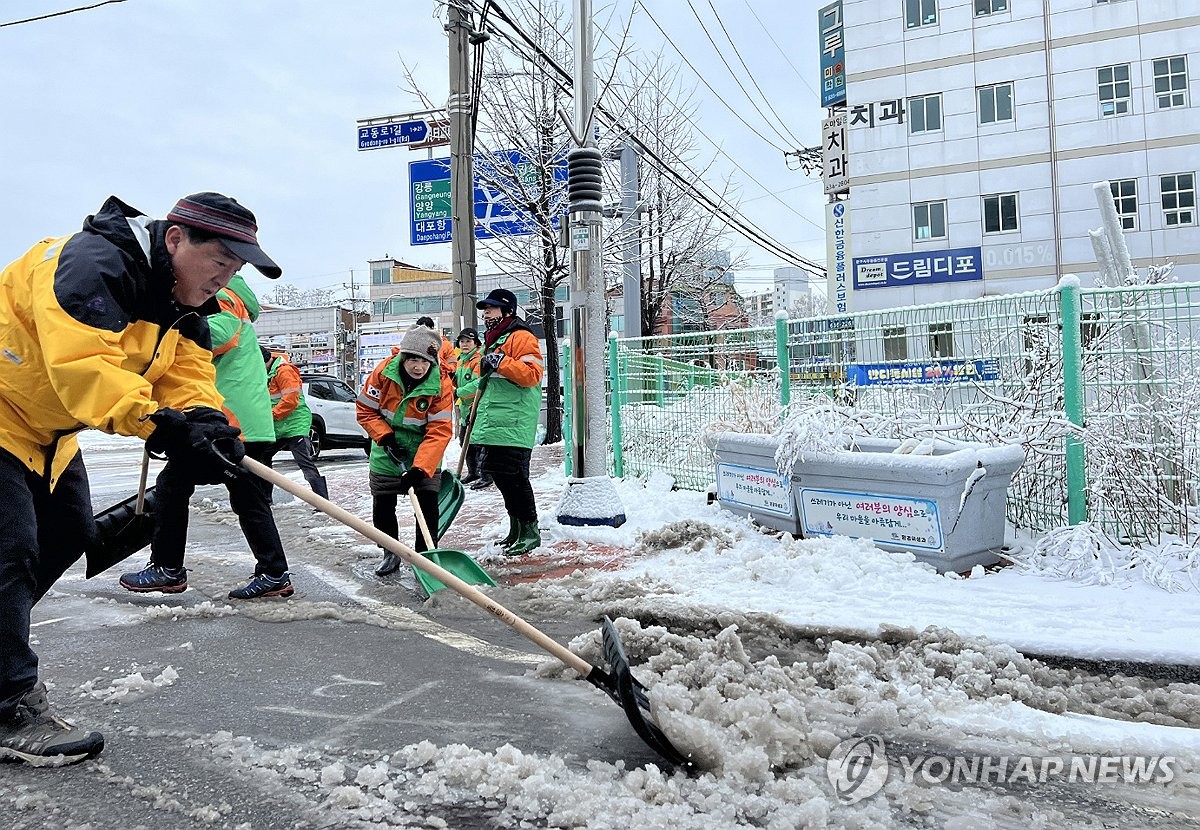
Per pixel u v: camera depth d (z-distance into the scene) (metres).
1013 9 25.47
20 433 2.59
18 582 2.59
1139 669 3.40
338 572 5.61
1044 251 25.25
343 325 73.38
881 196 27.08
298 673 3.49
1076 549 4.68
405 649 3.85
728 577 4.88
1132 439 5.00
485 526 7.10
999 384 5.62
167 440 2.66
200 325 3.10
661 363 8.64
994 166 25.78
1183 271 23.83
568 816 2.24
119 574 5.55
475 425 5.91
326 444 15.29
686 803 2.33
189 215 2.71
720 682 3.16
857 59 27.28
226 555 6.19
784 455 5.52
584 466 6.66
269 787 2.44
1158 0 23.92
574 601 4.59
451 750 2.62
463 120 12.64
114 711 3.05
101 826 2.22
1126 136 24.38
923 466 4.79
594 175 6.72
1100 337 5.12
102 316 2.48
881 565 4.80
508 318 5.84
